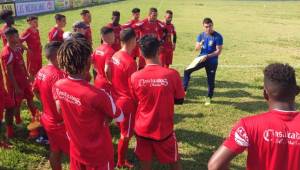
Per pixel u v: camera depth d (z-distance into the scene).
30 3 33.75
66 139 5.00
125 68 5.56
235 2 58.97
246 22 31.25
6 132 7.28
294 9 46.06
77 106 3.85
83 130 3.94
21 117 8.34
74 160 4.16
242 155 6.66
